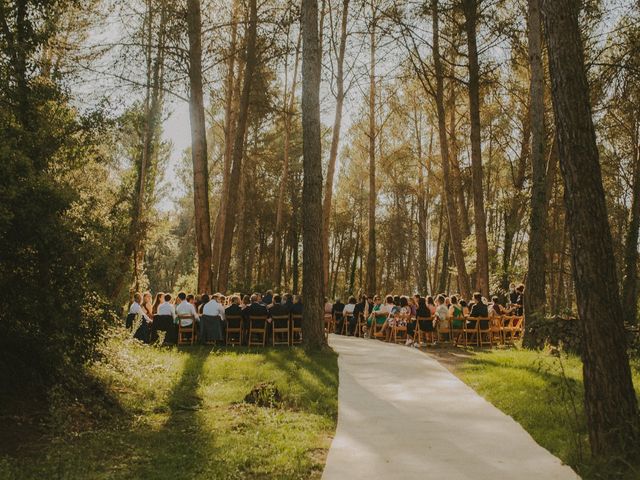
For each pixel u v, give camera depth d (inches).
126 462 235.8
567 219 240.8
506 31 823.1
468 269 991.6
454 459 236.7
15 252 285.9
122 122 378.9
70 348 305.7
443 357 548.1
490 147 1432.1
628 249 852.6
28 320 292.8
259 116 1288.1
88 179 550.6
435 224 2191.2
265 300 818.2
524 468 224.7
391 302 737.0
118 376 372.5
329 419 309.4
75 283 299.9
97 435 269.0
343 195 2188.7
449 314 661.9
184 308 627.5
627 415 222.5
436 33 927.7
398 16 871.1
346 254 2346.2
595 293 230.2
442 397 362.9
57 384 301.3
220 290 878.4
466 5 831.1
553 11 246.8
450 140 1253.1
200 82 783.1
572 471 220.4
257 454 245.8
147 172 964.0
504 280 928.9
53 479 210.1
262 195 1907.0
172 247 1953.7
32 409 285.6
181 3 781.3
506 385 376.2
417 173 1669.5
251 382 408.2
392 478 213.5
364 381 415.2
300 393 370.0
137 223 881.5
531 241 588.4
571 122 239.6
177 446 260.7
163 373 432.8
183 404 350.0
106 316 321.7
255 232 2028.8
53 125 329.7
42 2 338.6
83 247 304.0
